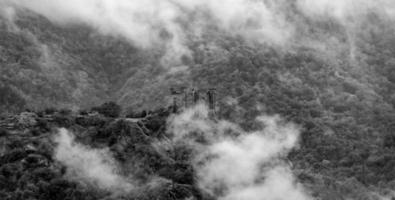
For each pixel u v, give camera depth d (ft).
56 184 216.33
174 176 230.68
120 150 234.17
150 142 244.22
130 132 243.19
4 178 218.59
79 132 243.40
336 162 419.33
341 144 439.63
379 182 387.55
